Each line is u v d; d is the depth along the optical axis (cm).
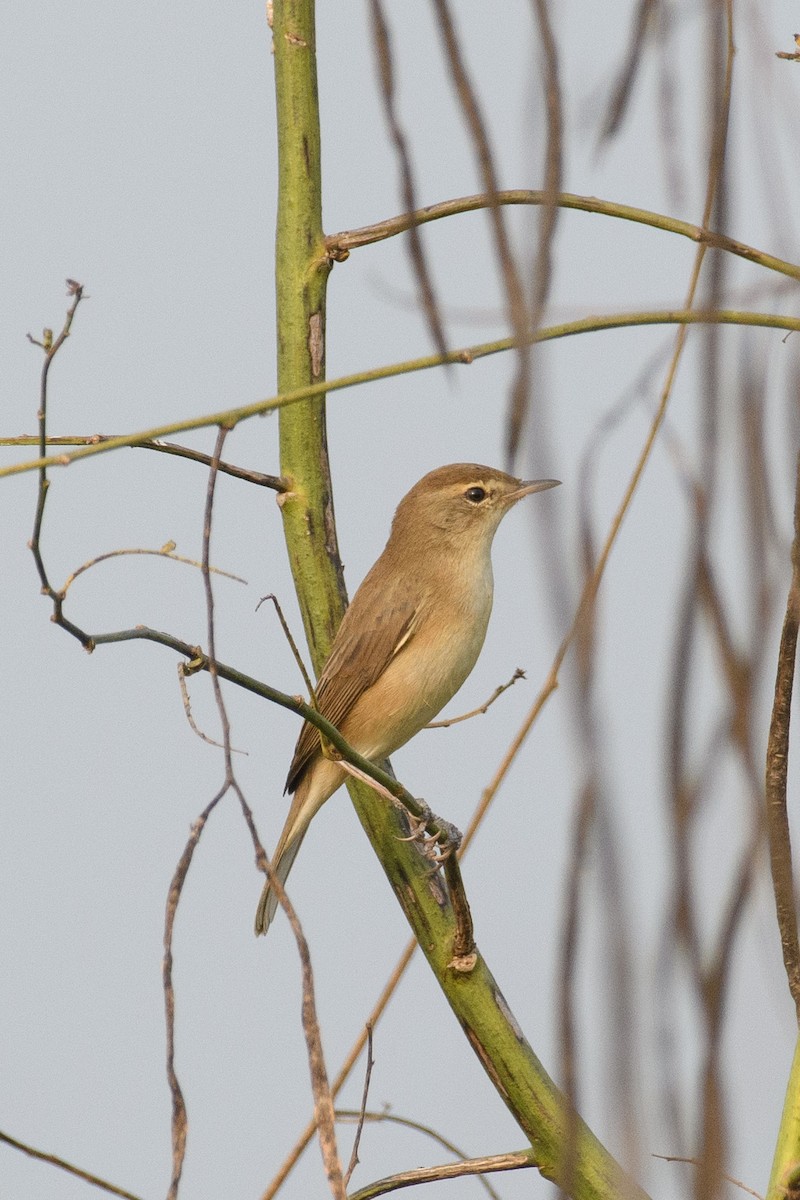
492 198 290
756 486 264
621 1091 233
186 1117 430
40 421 534
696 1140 234
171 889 430
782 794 422
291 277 852
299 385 859
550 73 295
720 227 284
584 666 245
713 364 273
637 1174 230
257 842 428
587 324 493
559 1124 741
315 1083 426
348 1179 670
